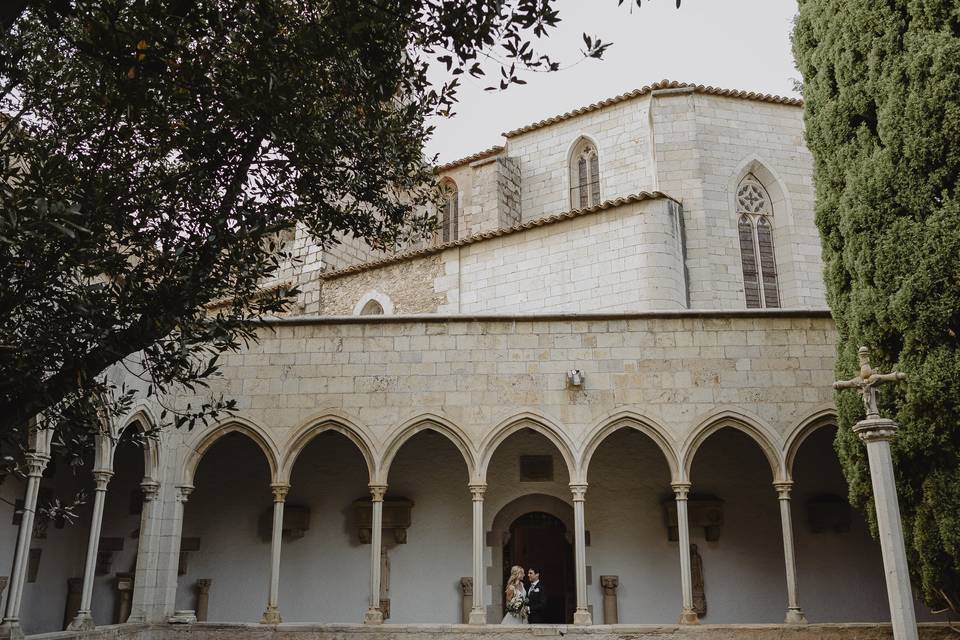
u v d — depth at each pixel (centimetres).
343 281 2227
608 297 1822
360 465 1627
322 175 855
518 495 1579
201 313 743
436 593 1545
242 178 752
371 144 863
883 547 829
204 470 1653
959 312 1038
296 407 1392
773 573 1519
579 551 1299
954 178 1074
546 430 1355
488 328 1407
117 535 1606
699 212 1939
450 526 1577
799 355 1370
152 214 736
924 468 1061
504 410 1366
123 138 738
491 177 2298
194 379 712
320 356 1414
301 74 736
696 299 1881
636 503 1561
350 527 1598
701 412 1348
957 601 1040
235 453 1658
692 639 1224
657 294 1767
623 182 2205
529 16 660
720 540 1538
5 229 532
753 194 2044
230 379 1413
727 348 1377
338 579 1572
